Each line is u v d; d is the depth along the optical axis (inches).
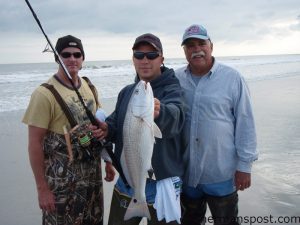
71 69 144.0
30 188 235.9
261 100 569.9
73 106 141.6
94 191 151.5
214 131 149.3
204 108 149.8
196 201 162.9
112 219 148.1
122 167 136.7
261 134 349.7
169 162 134.2
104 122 139.0
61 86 142.4
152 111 118.3
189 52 151.3
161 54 139.0
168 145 134.2
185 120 145.6
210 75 150.9
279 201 208.4
